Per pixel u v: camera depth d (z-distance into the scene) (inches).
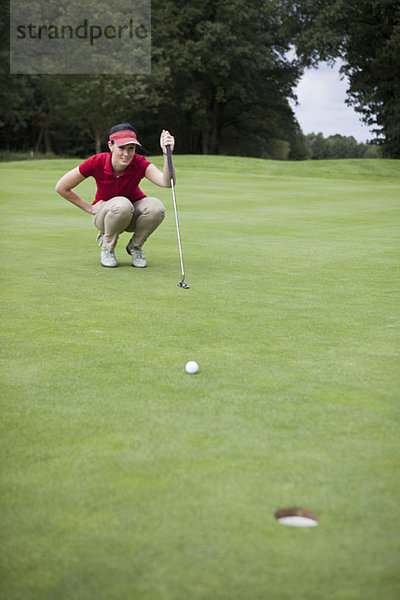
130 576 61.8
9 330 150.9
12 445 90.2
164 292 194.4
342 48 1401.3
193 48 1707.7
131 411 102.5
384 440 92.2
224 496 76.3
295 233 335.6
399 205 487.5
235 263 247.4
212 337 146.3
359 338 146.3
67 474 81.8
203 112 1872.5
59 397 108.6
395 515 72.3
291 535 68.4
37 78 1711.4
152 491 77.5
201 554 65.1
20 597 59.1
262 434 93.9
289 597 58.7
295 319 163.3
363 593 59.2
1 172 826.8
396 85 1421.0
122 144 217.8
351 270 233.9
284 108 2060.8
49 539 67.8
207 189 626.5
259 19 1863.9
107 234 232.1
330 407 104.7
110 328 153.3
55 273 222.8
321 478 80.7
